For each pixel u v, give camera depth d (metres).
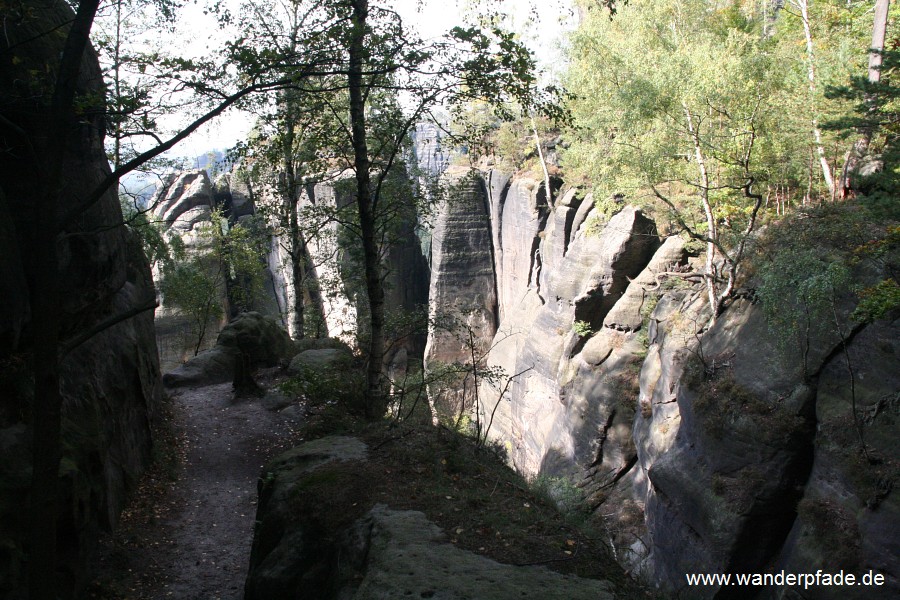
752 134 22.19
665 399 23.00
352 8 11.85
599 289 31.28
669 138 23.77
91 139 12.03
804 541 14.55
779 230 20.19
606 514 25.39
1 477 8.48
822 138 23.16
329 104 13.35
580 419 29.58
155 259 33.50
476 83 11.02
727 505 16.50
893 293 13.76
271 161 14.77
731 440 17.17
